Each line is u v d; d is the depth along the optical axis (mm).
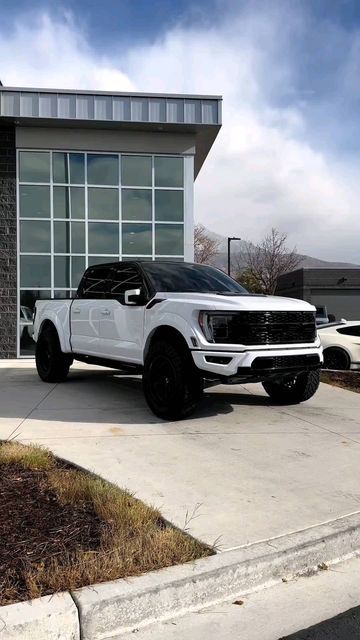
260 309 6434
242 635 2910
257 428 6602
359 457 5559
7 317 14172
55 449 5535
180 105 13805
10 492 4312
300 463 5328
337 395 9039
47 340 9625
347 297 43906
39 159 14312
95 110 13586
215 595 3225
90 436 6062
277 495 4484
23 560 3246
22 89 13375
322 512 4156
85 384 9570
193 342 6312
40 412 7254
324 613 3119
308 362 6941
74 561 3238
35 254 14320
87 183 14430
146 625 2986
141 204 14609
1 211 14203
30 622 2719
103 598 2902
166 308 6816
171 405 6594
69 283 14430
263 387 8844
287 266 49156
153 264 7973
